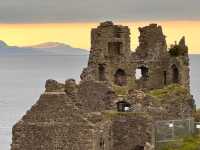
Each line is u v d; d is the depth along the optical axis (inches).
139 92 4783.5
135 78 5413.4
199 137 4675.2
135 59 5433.1
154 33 5502.0
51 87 4281.5
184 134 4672.7
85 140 4114.2
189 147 4507.9
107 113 4507.9
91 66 5324.8
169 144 4566.9
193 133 4724.4
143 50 5492.1
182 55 5531.5
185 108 4879.4
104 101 4665.4
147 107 4670.3
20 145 4175.7
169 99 4815.5
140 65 5447.8
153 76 5472.4
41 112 4168.3
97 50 5329.7
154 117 4660.4
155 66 5472.4
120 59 5349.4
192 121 4729.3
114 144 4493.1
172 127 4630.9
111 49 5364.2
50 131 4146.2
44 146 4153.5
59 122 4146.2
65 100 4156.0
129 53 5388.8
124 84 5369.1
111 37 5339.6
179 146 4539.9
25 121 4183.1
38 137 4160.9
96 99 4640.8
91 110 4613.7
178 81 5457.7
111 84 4891.7
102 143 4247.0
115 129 4493.1
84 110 4468.5
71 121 4133.9
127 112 4520.2
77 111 4146.2
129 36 5383.9
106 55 5329.7
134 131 4483.3
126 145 4488.2
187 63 5546.3
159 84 5487.2
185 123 4692.4
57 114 4153.5
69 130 4128.9
